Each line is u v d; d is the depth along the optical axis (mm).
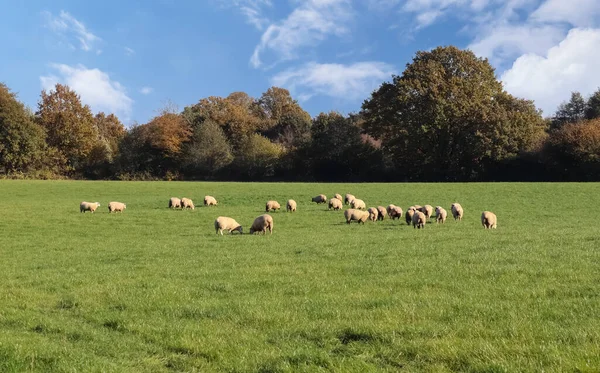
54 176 93188
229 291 13227
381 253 18516
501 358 7473
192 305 11625
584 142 76750
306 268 16078
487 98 83812
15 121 86500
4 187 61188
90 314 11312
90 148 100875
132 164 101062
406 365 7633
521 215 34906
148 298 12492
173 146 100938
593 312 9680
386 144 86312
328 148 95938
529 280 12977
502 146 80000
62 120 98750
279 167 99375
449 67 87438
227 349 8609
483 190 52594
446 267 15070
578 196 46125
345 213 31781
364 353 8188
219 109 121750
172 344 8961
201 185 66375
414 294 11875
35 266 18328
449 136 82125
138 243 24500
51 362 8047
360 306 11094
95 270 17109
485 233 24359
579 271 13680
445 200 45156
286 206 40531
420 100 83000
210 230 29703
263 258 18422
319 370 7488
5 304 12430
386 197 47656
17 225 31766
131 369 7836
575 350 7543
